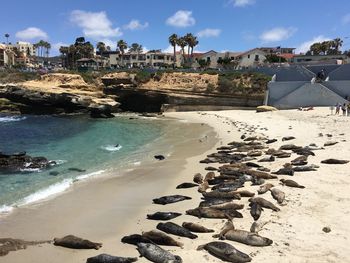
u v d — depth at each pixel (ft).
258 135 118.73
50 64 604.90
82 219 51.75
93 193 64.18
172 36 388.78
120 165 85.81
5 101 206.08
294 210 49.37
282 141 104.47
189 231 43.75
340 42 368.07
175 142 116.47
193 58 415.85
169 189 65.67
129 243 42.65
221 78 222.69
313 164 72.84
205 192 59.93
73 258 39.60
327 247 38.88
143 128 152.87
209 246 38.68
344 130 115.34
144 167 83.25
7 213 54.39
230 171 70.69
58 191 65.46
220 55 388.16
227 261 36.65
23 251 41.45
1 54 472.03
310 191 57.06
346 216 46.80
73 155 97.76
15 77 273.33
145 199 60.34
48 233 46.83
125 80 232.12
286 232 42.65
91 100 203.82
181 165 83.82
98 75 253.24
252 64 341.62
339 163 73.26
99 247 41.86
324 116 153.58
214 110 215.10
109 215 53.16
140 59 456.45
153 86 233.55
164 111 218.79
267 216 47.73
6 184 70.33
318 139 103.09
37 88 209.26
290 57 333.83
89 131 144.66
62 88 219.61
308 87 188.65
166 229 44.45
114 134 136.46
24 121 178.50
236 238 40.75
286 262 35.94
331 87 189.88
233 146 102.47
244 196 56.65
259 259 36.52
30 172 79.20
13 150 105.19
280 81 207.10
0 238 45.16
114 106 199.82
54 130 147.54
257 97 207.51
